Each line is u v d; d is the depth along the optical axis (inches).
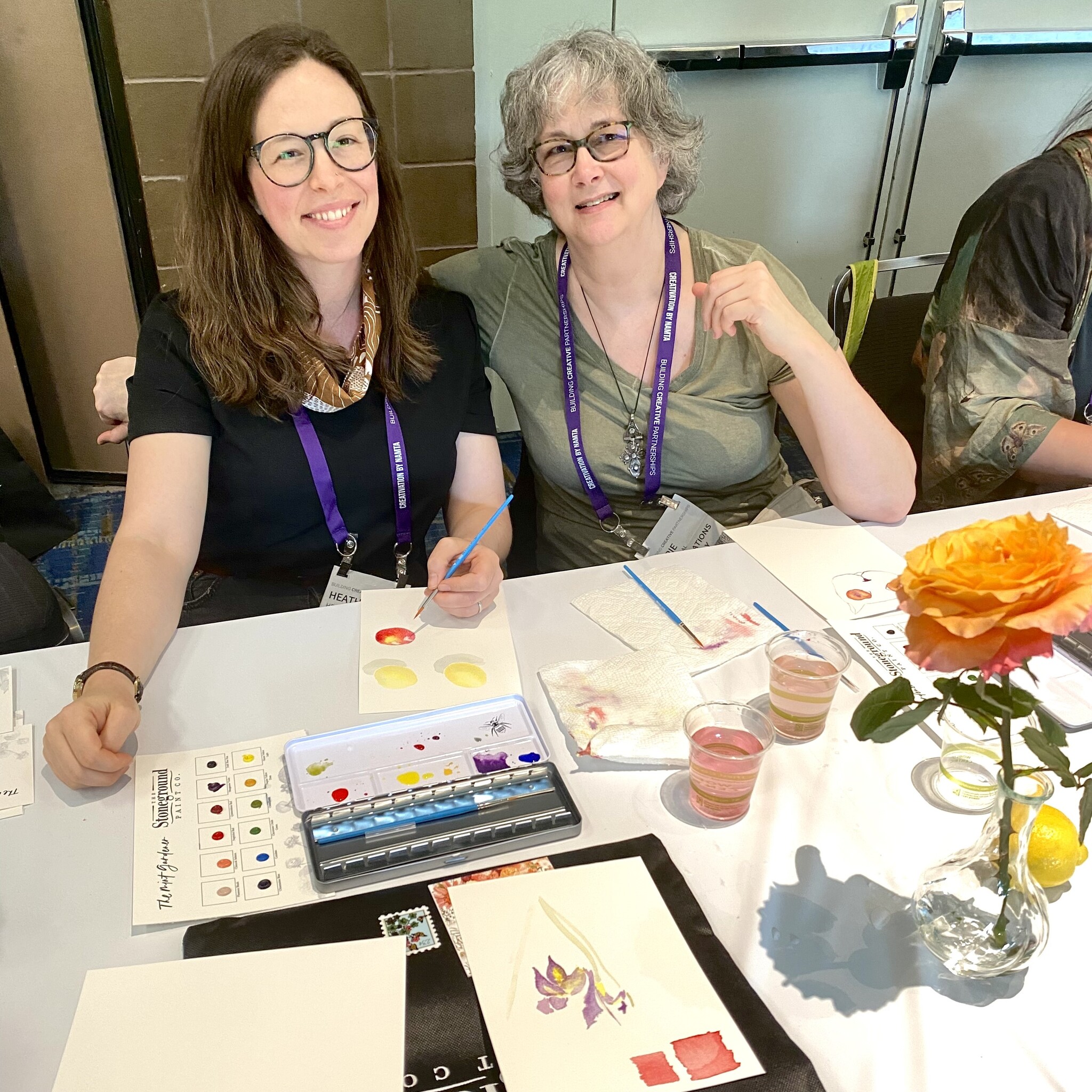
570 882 32.4
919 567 26.0
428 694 41.7
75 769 36.0
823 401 54.4
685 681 42.1
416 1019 28.0
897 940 30.8
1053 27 126.7
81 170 105.3
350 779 37.1
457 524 61.5
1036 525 25.9
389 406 58.0
